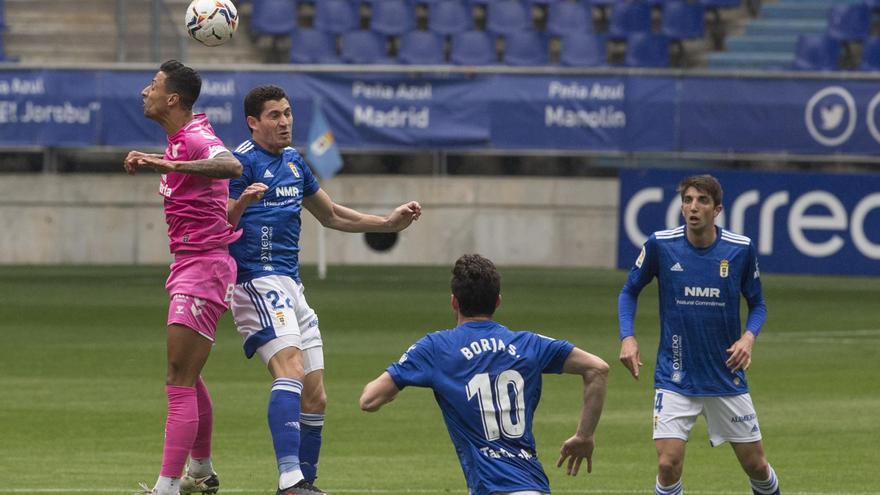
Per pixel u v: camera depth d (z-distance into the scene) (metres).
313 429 27.05
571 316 62.88
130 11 95.38
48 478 30.08
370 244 89.31
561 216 87.81
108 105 84.38
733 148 82.12
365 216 28.73
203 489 27.30
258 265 26.44
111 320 61.34
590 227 87.75
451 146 84.25
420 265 88.31
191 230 25.44
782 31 99.81
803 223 73.81
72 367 48.06
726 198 74.44
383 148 84.25
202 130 25.66
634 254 75.25
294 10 97.88
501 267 87.69
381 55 97.31
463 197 88.12
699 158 85.25
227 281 25.67
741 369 24.28
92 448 33.97
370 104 84.00
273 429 25.41
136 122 84.38
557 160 89.12
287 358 25.91
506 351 19.62
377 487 29.61
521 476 19.12
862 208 73.12
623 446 34.94
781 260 74.19
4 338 55.41
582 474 31.33
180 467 25.12
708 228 24.33
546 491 19.34
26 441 34.84
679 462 24.30
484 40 97.75
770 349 53.66
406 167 89.12
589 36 97.31
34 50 95.62
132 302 68.38
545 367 20.00
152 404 40.69
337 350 52.00
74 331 57.75
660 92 82.62
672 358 24.52
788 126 81.38
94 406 40.25
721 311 24.22
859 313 66.31
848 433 36.59
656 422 24.50
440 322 60.62
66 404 40.56
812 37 94.38
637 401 42.25
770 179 73.88
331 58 97.31
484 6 101.81
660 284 24.66
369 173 89.00
